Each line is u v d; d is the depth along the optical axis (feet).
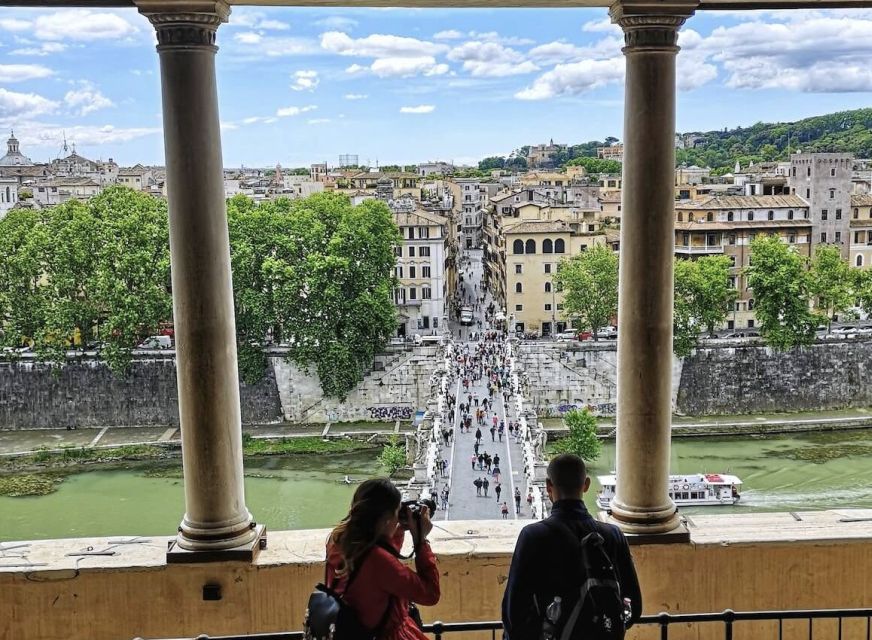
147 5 26.14
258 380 260.01
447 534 29.73
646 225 28.14
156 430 253.44
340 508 177.06
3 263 256.52
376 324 257.14
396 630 17.83
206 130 27.04
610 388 258.78
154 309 254.88
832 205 306.76
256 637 20.06
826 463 202.80
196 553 27.71
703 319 257.55
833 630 28.91
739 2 28.68
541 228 324.39
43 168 620.90
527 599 18.39
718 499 169.68
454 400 231.71
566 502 19.08
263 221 260.21
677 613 28.73
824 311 279.08
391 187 544.21
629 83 28.30
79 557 28.48
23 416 259.19
